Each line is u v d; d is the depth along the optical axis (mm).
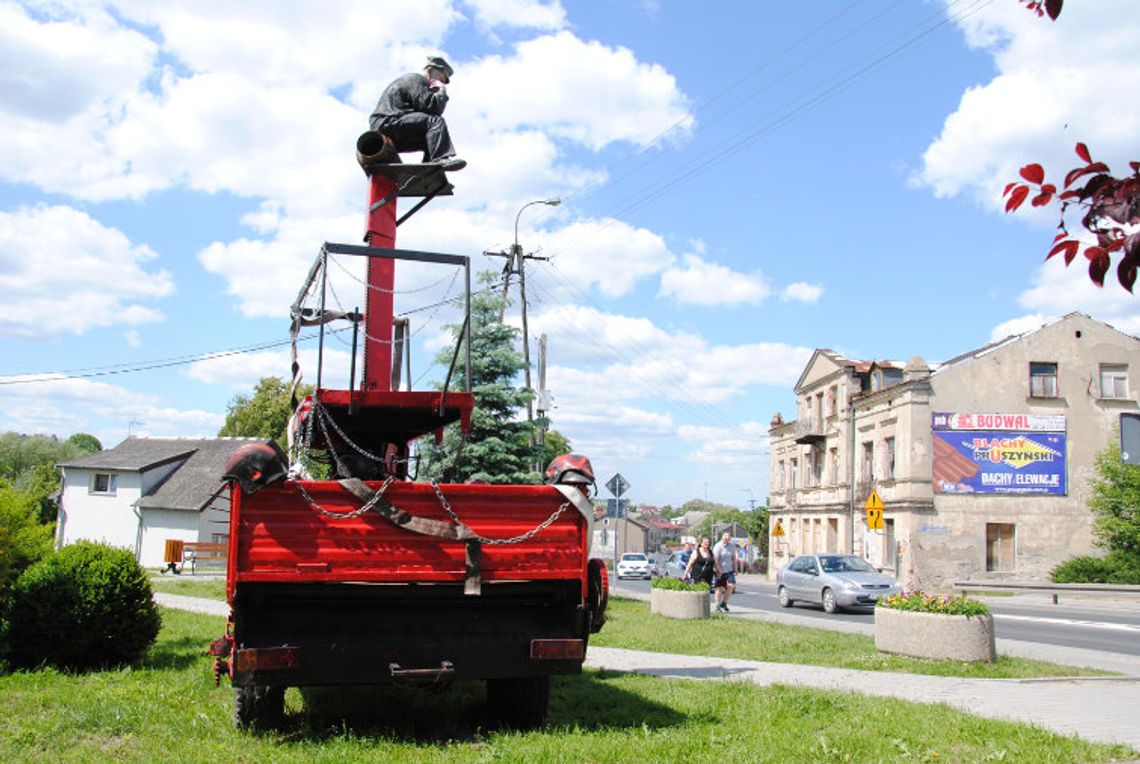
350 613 6500
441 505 6508
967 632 11617
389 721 7203
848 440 45094
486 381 23203
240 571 6051
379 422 8250
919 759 6051
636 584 46719
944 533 38250
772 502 56906
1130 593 30547
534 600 7020
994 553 38656
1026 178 2770
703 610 18797
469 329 7883
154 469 50344
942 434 38719
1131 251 2578
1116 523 36031
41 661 9992
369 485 6367
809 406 51406
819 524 48844
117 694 8250
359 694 8422
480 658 6488
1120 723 7641
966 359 39719
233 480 5984
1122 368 40094
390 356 8586
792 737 6629
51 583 10086
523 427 23109
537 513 6746
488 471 22469
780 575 27203
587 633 6805
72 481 50562
